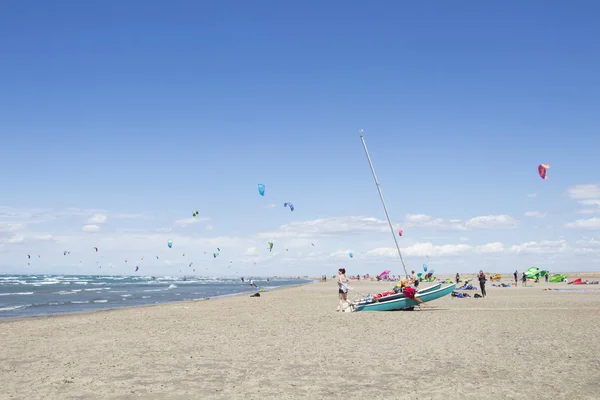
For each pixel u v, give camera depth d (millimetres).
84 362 10109
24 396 7324
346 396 7207
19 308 30062
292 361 9969
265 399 7074
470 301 27703
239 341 12906
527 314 19141
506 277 106438
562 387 7586
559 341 12188
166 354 10961
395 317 18734
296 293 47031
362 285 72625
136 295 48969
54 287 75188
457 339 12672
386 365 9445
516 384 7816
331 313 21531
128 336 14273
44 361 10297
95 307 30703
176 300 38844
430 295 23172
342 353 10836
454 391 7418
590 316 18156
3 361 10344
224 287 79438
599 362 9508
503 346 11492
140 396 7277
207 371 9039
